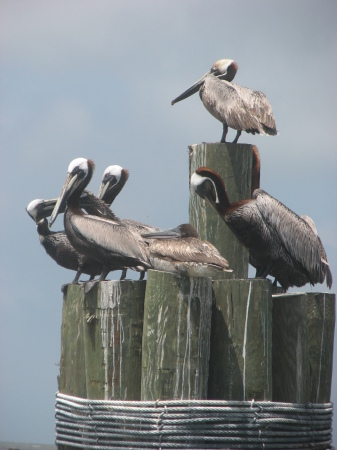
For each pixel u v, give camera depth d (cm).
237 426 1043
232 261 1338
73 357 1198
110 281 1094
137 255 1307
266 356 1069
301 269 1323
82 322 1192
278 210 1292
